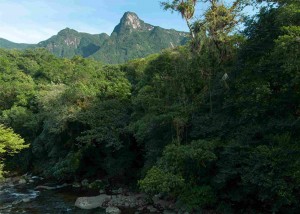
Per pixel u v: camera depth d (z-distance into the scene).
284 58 19.38
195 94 29.31
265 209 21.27
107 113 36.03
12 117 49.62
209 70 28.62
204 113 26.83
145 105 31.53
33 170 45.12
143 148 33.22
